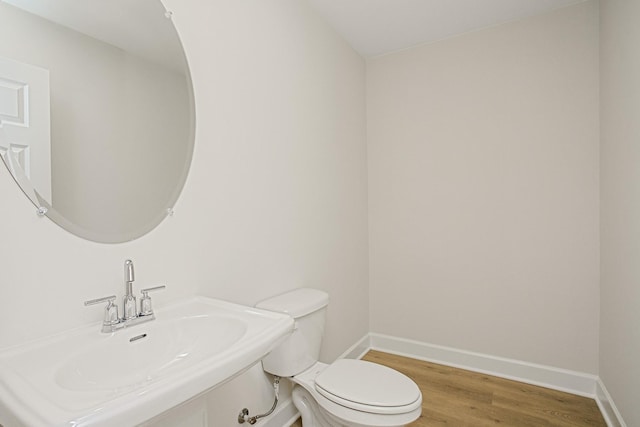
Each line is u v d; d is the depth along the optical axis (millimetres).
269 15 1733
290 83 1893
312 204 2096
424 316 2648
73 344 878
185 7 1298
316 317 1700
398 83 2732
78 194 983
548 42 2219
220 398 1385
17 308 858
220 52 1444
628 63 1572
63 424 519
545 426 1799
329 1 2064
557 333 2205
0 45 840
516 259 2324
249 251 1596
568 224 2172
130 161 1116
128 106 1115
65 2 973
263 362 1610
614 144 1783
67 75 968
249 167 1596
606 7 1922
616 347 1753
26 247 875
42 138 911
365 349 2779
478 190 2443
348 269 2535
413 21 2309
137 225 1132
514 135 2326
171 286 1232
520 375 2303
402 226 2730
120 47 1098
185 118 1297
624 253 1634
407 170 2705
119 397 589
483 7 2166
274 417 1701
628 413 1567
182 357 1026
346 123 2529
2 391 643
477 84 2441
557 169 2201
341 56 2473
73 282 966
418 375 2375
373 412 1305
